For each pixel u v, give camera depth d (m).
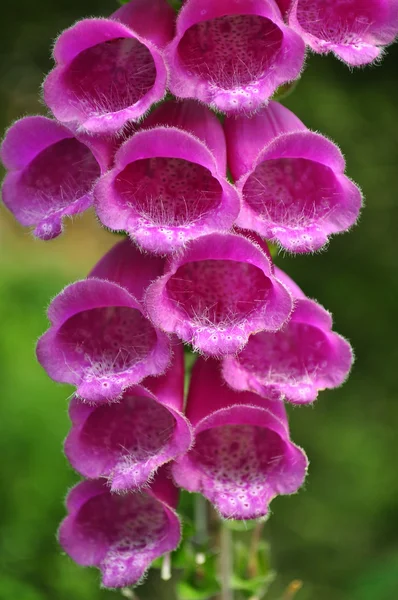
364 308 1.12
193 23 0.38
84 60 0.39
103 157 0.38
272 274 0.38
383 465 1.03
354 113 1.13
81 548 0.40
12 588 0.61
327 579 0.93
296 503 0.98
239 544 0.45
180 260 0.38
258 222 0.38
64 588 0.70
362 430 1.05
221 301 0.39
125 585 0.40
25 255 1.28
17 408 0.75
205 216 0.38
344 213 0.39
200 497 0.43
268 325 0.38
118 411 0.40
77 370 0.39
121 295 0.38
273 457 0.40
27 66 1.51
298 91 1.11
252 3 0.37
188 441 0.38
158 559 0.43
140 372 0.38
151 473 0.38
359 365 1.12
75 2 1.43
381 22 0.39
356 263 1.13
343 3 0.39
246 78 0.38
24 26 1.45
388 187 1.14
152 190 0.39
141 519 0.41
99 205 0.38
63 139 0.40
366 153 1.12
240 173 0.39
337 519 0.98
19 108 1.53
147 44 0.37
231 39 0.39
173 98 0.40
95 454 0.39
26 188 0.40
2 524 0.71
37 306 0.87
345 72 1.16
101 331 0.39
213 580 0.42
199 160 0.38
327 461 1.02
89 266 1.31
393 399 1.10
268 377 0.40
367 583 0.54
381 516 0.99
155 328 0.38
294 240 0.38
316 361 0.40
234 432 0.40
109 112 0.38
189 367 0.43
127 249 0.40
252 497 0.39
